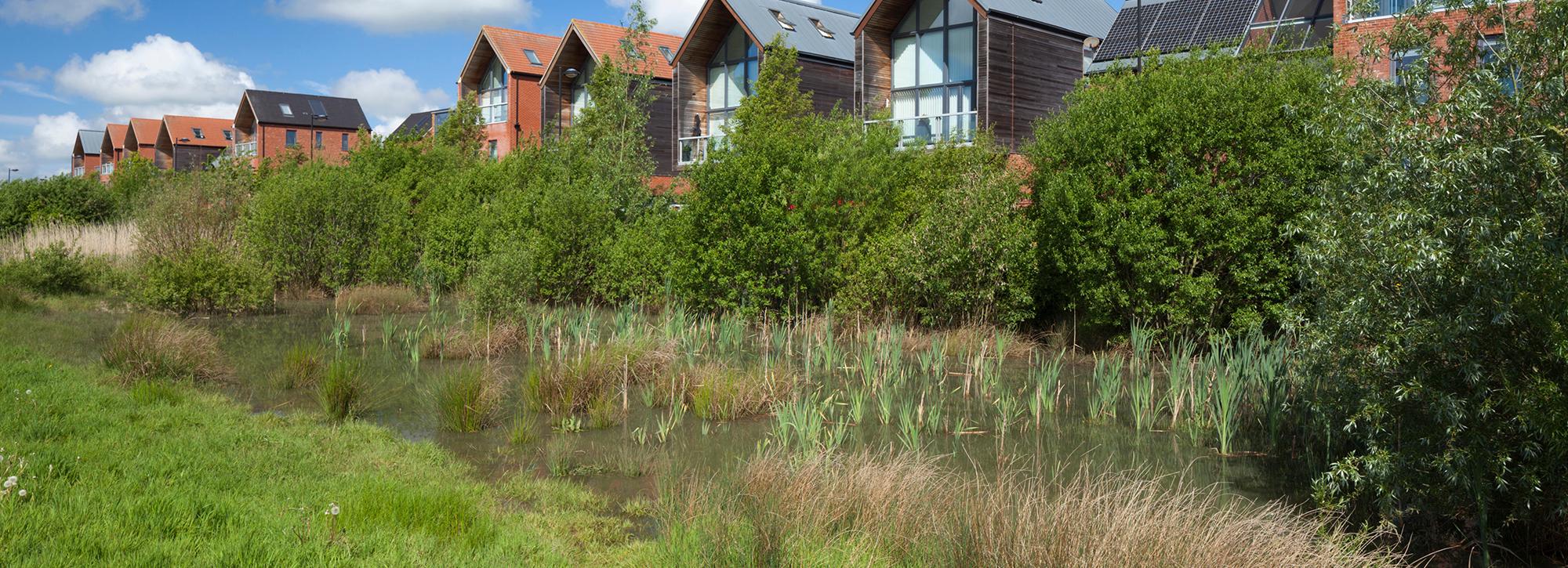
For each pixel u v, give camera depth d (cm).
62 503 514
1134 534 470
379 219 2227
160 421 779
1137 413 920
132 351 1059
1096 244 1314
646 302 1822
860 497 570
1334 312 609
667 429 898
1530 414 511
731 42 2988
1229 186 1241
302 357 1102
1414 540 609
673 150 3009
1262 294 1240
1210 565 455
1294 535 507
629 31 2731
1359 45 672
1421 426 576
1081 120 1362
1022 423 943
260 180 2898
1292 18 2030
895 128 1877
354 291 2005
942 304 1490
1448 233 527
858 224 1609
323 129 6347
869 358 1141
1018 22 2359
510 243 1775
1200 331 1254
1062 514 488
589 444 841
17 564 421
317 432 815
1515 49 560
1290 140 1198
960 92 2478
